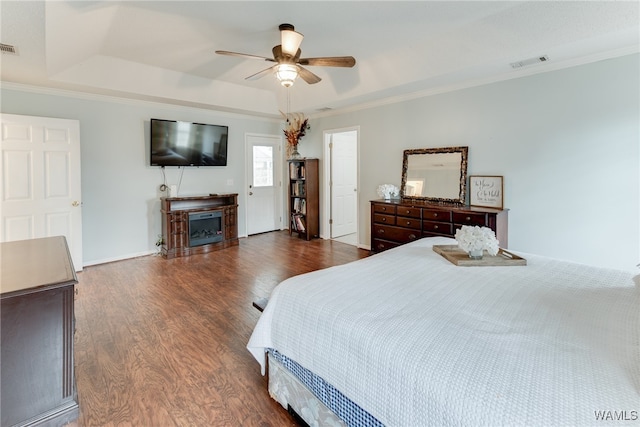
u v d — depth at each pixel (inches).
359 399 48.3
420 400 39.8
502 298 59.7
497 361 40.2
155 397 72.4
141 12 107.8
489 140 145.9
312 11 108.3
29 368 59.2
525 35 110.8
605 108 114.7
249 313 116.3
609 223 116.2
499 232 132.4
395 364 43.6
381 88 165.2
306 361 57.8
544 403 33.0
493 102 143.6
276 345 65.3
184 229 194.9
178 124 199.3
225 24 117.5
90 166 173.3
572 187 123.6
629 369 37.2
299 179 238.4
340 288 65.3
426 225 152.3
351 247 214.8
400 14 111.0
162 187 200.7
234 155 237.8
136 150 189.3
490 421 33.1
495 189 144.0
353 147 253.1
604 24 96.5
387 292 62.9
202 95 195.5
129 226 189.0
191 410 68.6
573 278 69.8
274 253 199.9
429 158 168.1
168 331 102.7
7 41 99.0
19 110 151.5
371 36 129.2
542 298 59.5
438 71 139.1
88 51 136.7
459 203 155.4
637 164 109.7
